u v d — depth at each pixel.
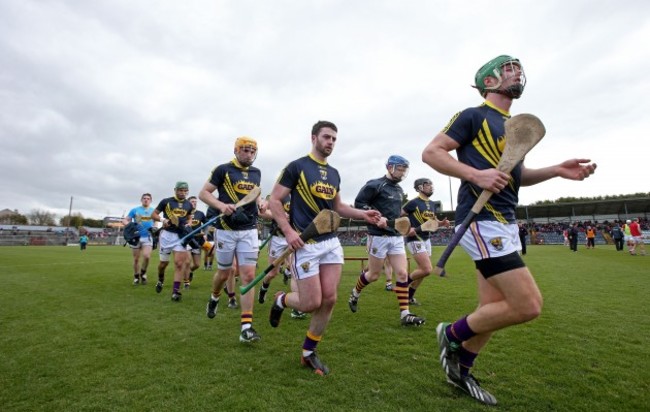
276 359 3.04
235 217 3.97
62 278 8.52
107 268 10.93
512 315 2.07
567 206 35.81
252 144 4.38
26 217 81.31
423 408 2.16
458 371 2.36
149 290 6.84
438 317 4.46
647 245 24.23
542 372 2.66
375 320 4.35
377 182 5.05
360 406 2.20
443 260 2.08
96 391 2.46
